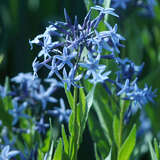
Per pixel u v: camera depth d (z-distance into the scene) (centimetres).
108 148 106
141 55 120
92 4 102
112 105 107
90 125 106
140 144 120
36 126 112
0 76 141
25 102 113
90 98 97
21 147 111
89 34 94
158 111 121
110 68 104
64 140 97
